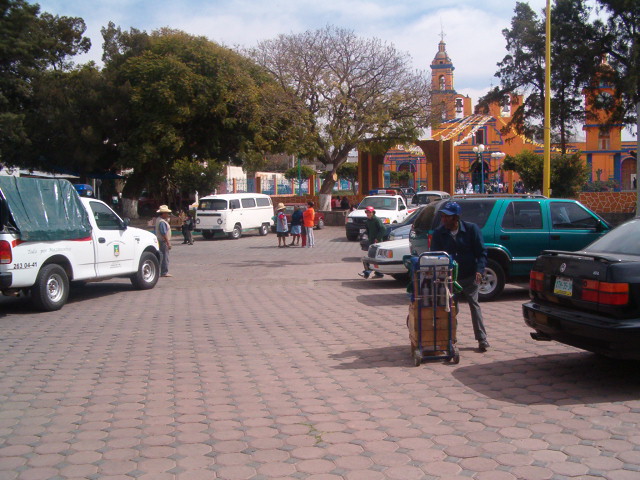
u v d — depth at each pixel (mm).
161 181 36281
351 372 6734
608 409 5387
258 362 7254
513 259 10945
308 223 24750
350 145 35625
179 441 4855
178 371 6922
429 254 6910
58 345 8344
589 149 53500
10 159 32719
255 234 32469
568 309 6121
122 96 31719
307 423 5207
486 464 4324
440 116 35250
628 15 28672
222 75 32938
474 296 7391
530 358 7133
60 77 33250
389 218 25859
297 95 34750
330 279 15227
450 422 5156
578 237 11055
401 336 8484
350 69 34156
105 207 12898
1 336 8977
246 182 43875
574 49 29453
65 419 5402
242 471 4289
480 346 7430
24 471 4336
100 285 14773
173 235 31516
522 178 28469
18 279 10367
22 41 28484
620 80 28938
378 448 4648
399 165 63031
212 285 14555
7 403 5875
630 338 5469
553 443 4664
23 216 10516
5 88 30812
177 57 32375
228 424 5219
